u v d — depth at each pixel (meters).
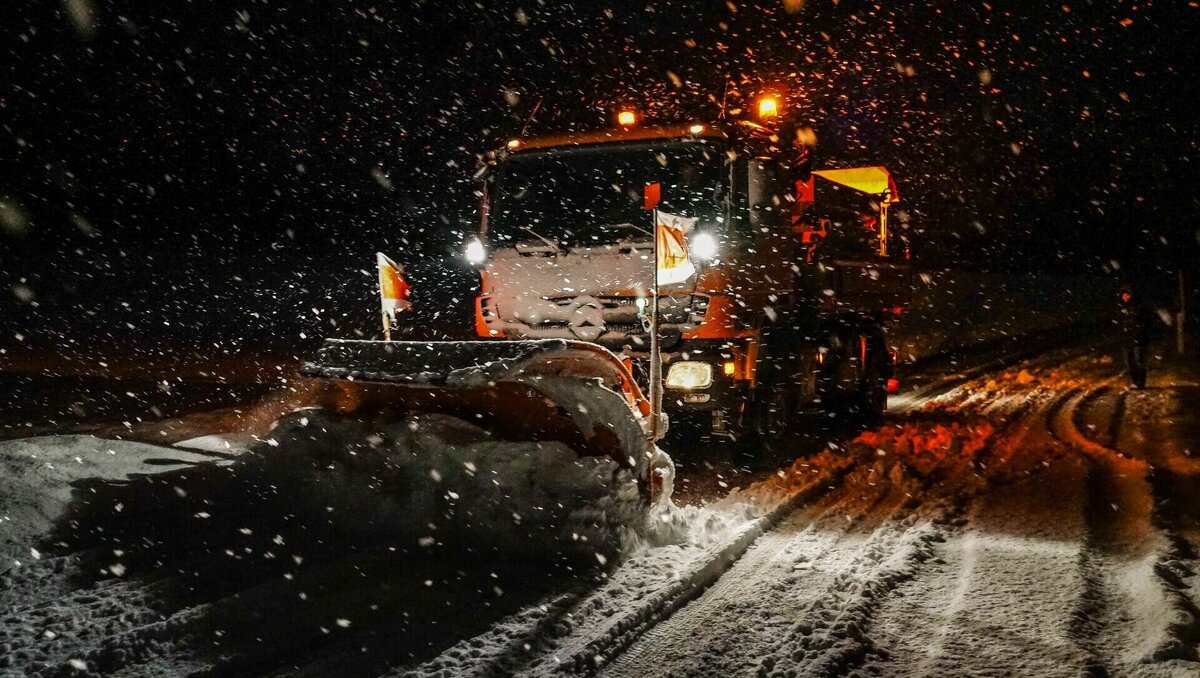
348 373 5.61
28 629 4.23
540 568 5.10
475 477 5.41
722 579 5.09
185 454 7.71
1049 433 10.29
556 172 8.48
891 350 12.40
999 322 30.62
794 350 9.16
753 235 8.05
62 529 5.58
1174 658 3.81
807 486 7.36
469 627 4.25
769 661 3.92
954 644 4.05
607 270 8.05
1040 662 3.85
